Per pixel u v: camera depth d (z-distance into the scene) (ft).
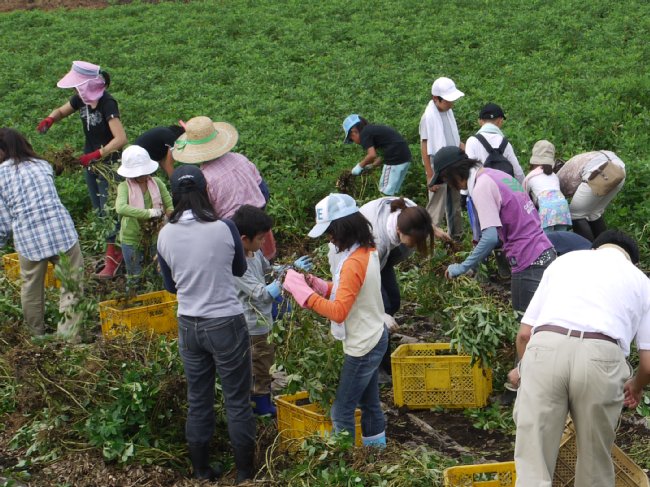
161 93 51.19
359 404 18.24
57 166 30.94
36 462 17.89
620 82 45.65
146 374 18.70
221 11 76.54
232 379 16.90
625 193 31.94
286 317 18.72
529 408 14.51
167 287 17.43
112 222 27.76
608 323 14.40
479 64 53.11
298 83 53.47
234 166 23.22
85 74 28.68
